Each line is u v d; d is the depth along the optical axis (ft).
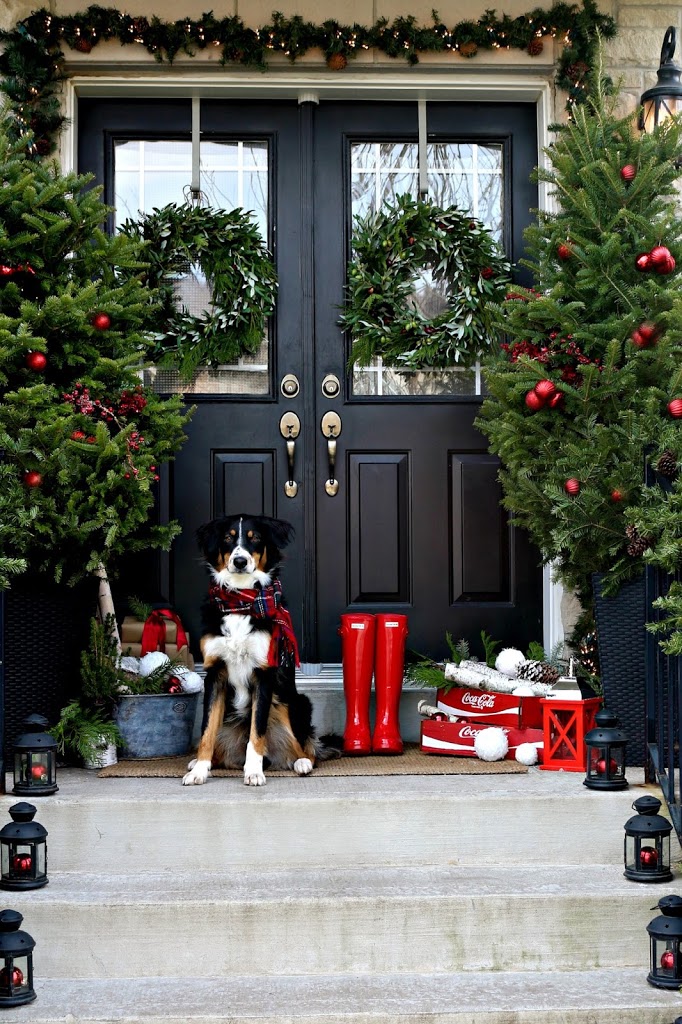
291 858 10.67
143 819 10.63
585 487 12.21
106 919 9.52
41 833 10.03
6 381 12.19
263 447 15.12
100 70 14.82
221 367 15.23
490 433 13.56
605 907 9.74
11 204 12.57
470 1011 8.66
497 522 15.21
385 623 13.20
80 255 13.17
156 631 13.60
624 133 13.30
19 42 14.23
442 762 12.57
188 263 15.03
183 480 15.02
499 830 10.80
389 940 9.61
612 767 11.16
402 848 10.75
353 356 15.11
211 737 11.85
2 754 11.08
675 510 10.96
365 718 13.21
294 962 9.57
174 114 15.33
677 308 11.44
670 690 10.64
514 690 12.90
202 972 9.53
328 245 15.31
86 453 12.20
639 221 12.44
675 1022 8.23
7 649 12.16
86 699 12.68
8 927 8.87
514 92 15.29
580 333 12.54
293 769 12.16
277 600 12.28
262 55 14.62
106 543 12.00
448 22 14.87
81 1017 8.53
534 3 14.93
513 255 15.46
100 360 12.70
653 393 11.96
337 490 15.16
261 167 15.42
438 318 15.05
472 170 15.56
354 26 14.60
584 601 13.79
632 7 15.07
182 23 14.47
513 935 9.69
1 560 11.06
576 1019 8.68
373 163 15.52
